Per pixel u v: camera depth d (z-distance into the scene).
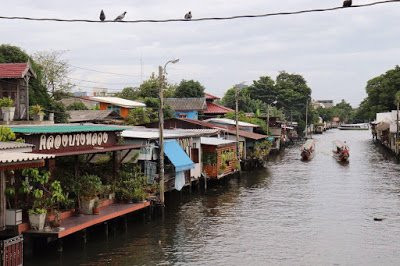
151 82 69.12
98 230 22.30
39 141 19.66
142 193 24.44
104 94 74.31
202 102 64.44
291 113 106.31
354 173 48.00
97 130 23.19
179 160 29.47
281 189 37.81
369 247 21.47
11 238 15.47
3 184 16.95
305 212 28.84
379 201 32.38
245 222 26.11
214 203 31.64
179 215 27.73
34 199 18.52
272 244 21.83
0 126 18.34
